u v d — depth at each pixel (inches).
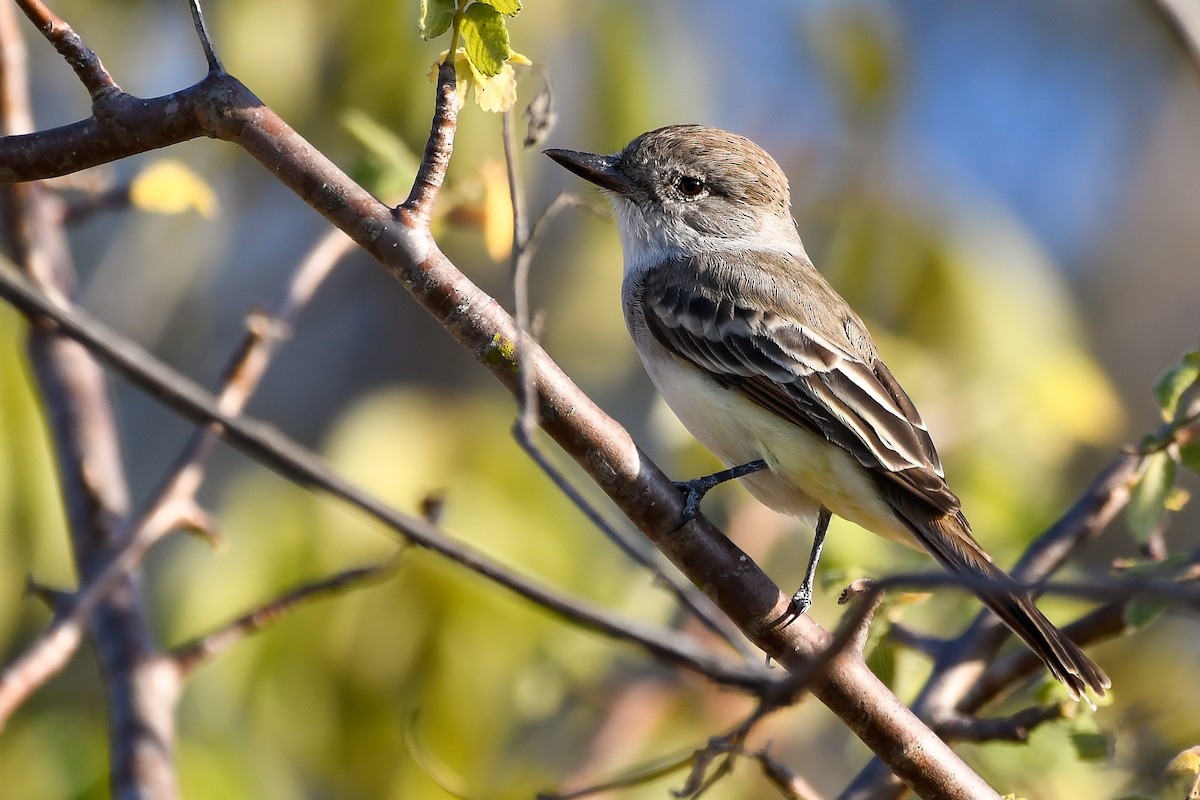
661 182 430.3
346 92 458.9
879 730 292.4
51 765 408.5
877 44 543.2
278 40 458.6
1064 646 316.8
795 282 406.9
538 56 460.4
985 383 483.2
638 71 478.3
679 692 435.5
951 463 468.8
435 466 439.2
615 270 527.8
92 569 385.1
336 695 415.8
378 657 416.5
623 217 435.2
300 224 631.8
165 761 341.1
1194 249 685.9
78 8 517.3
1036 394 481.4
